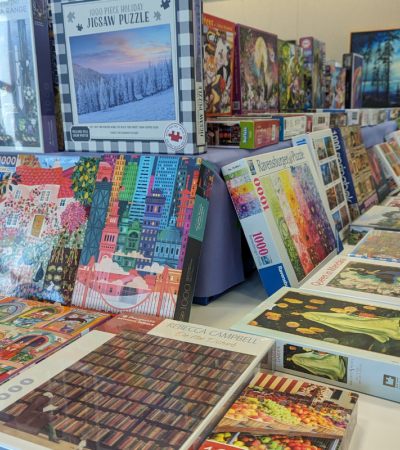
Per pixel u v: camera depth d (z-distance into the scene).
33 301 1.03
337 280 1.07
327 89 3.09
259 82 1.93
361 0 4.10
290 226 1.22
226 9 4.59
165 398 0.62
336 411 0.61
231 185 1.15
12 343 0.82
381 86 4.25
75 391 0.64
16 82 1.29
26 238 1.14
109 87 1.19
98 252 1.04
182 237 0.97
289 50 2.32
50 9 1.28
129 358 0.73
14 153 1.27
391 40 4.09
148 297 0.96
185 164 1.03
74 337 0.85
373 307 0.91
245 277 1.38
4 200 1.20
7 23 1.27
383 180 2.49
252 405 0.62
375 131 2.78
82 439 0.54
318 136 1.68
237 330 0.82
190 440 0.54
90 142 1.26
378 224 1.62
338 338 0.78
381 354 0.72
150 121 1.16
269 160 1.23
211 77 1.57
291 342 0.77
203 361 0.71
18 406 0.61
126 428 0.56
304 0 4.27
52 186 1.16
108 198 1.08
